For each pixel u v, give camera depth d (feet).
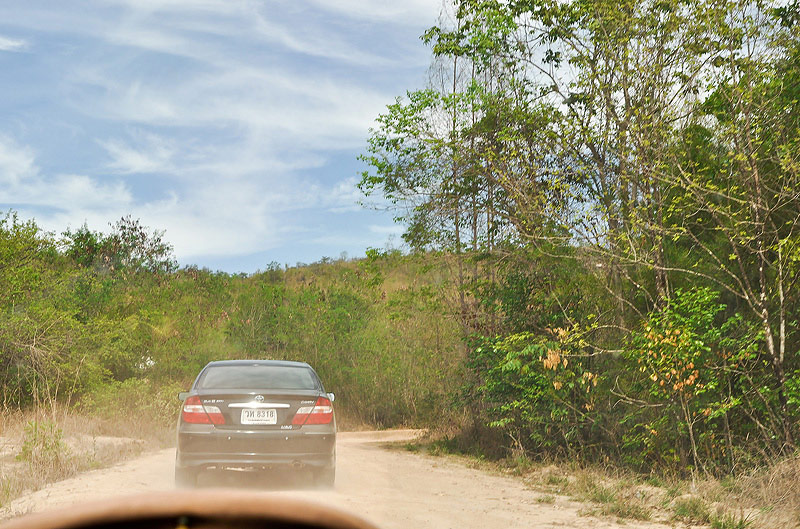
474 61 57.82
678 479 37.63
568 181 48.60
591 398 44.78
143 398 71.72
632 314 47.01
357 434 90.33
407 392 97.86
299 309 113.19
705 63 42.86
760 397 38.81
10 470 32.65
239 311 111.96
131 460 42.16
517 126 52.54
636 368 43.98
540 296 50.67
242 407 28.81
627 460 41.86
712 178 43.29
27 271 72.28
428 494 31.30
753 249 39.17
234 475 34.19
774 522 26.71
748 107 39.40
